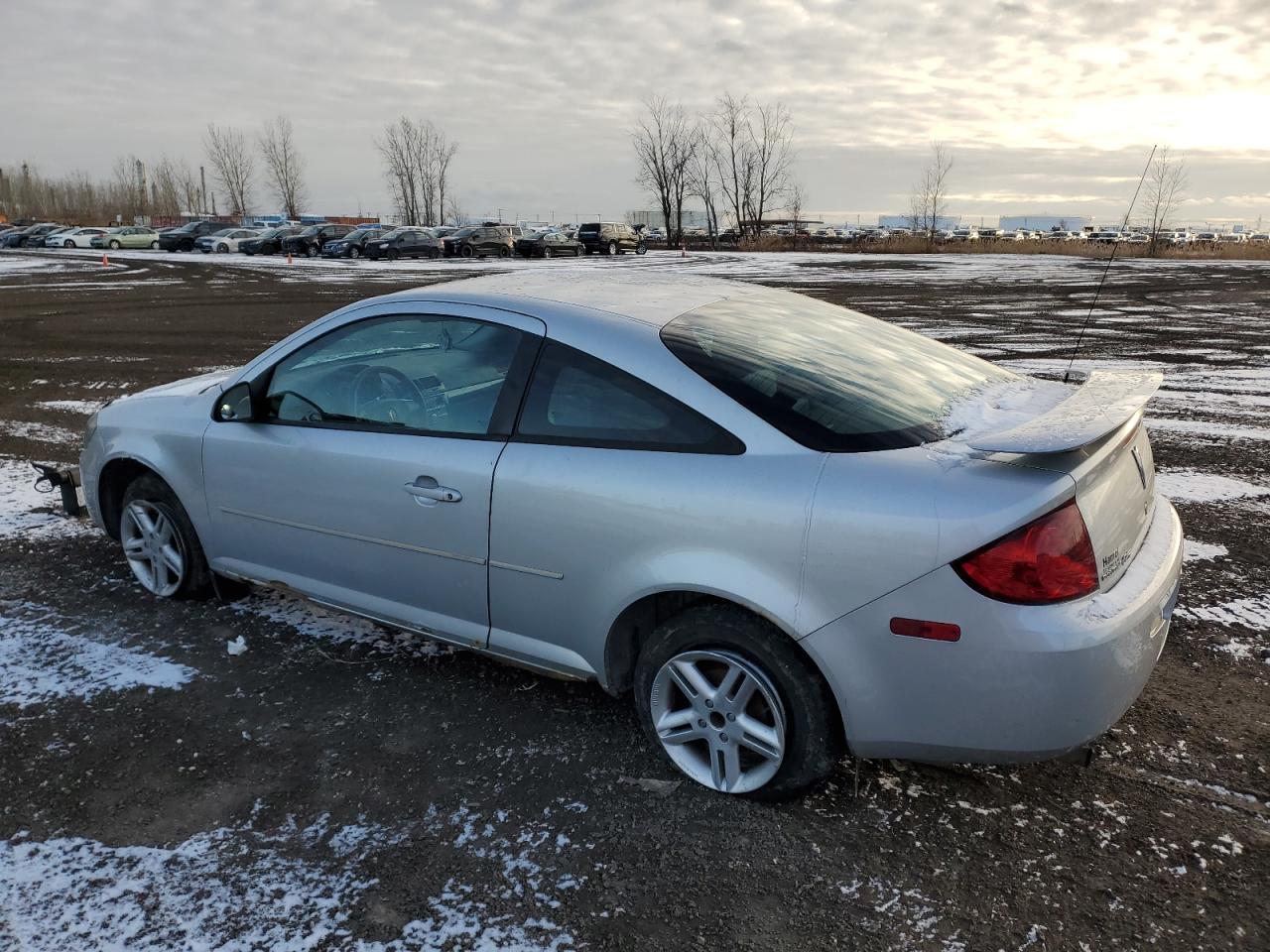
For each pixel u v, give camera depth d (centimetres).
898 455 245
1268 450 686
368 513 324
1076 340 1297
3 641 374
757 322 313
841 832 257
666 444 265
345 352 338
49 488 594
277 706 325
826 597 238
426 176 8575
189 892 236
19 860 247
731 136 6612
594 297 315
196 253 4547
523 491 285
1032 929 221
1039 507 222
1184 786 275
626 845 253
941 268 3400
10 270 3100
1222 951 214
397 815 266
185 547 397
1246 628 382
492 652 312
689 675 269
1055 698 223
